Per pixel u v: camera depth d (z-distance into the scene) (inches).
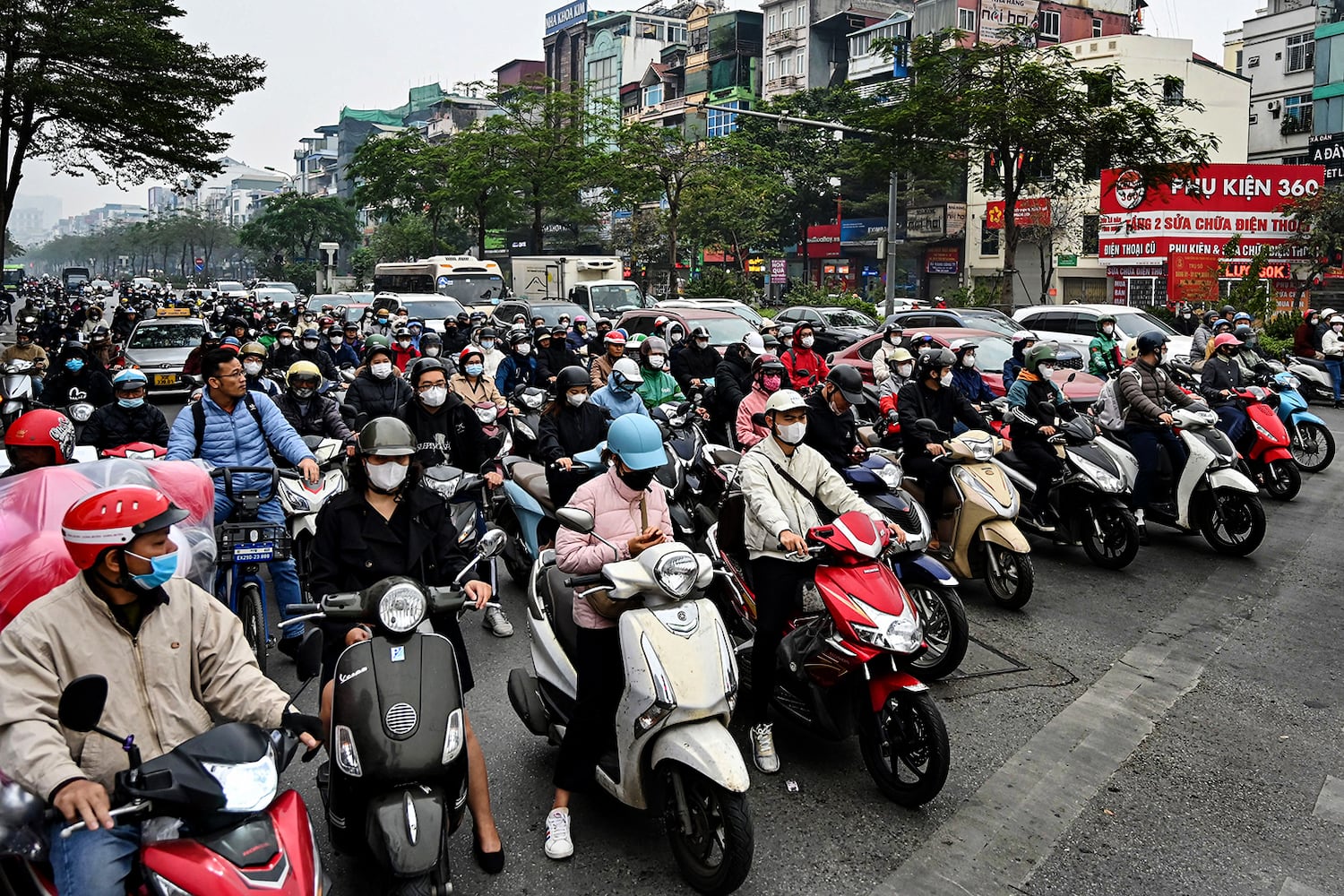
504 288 1294.3
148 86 1077.1
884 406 362.3
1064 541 334.6
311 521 258.2
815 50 2503.7
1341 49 1727.4
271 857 107.4
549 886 158.7
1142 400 349.1
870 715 185.6
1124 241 1235.9
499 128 1753.2
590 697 165.5
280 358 573.9
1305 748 206.8
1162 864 166.1
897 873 163.5
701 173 1641.2
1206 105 1771.7
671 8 3388.3
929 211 1951.3
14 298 2498.8
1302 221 1165.1
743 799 150.1
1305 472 498.0
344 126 5216.5
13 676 111.7
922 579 232.8
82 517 112.6
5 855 114.0
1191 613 290.8
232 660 126.2
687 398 455.2
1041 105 952.9
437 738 134.8
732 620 216.4
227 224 5871.1
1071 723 218.4
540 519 297.3
